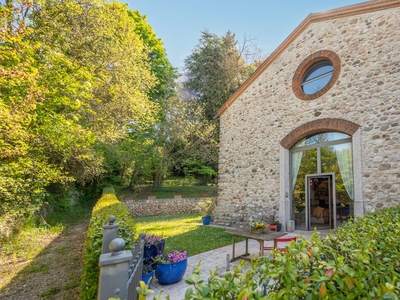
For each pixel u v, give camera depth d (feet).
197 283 3.71
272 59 28.09
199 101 65.57
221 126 34.09
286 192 24.99
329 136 22.90
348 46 21.86
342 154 21.70
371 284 4.49
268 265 4.64
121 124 36.32
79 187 46.34
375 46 20.38
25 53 18.62
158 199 46.85
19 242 20.93
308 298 3.95
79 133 21.85
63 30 25.26
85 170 32.86
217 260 16.40
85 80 25.16
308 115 23.94
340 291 4.44
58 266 16.48
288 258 4.91
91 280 8.80
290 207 25.07
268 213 26.30
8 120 14.17
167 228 29.58
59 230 27.48
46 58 21.54
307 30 25.07
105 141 34.42
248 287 3.73
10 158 17.63
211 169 62.23
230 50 66.64
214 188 60.70
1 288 13.21
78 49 27.32
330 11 23.00
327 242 6.68
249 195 28.71
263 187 27.30
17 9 17.24
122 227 11.41
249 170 29.17
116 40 30.99
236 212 29.84
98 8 27.91
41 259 17.94
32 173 20.40
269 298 3.59
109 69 30.63
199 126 56.29
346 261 5.27
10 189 19.22
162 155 54.19
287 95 26.13
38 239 23.00
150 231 27.58
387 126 18.99
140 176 56.03
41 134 18.88
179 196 49.11
